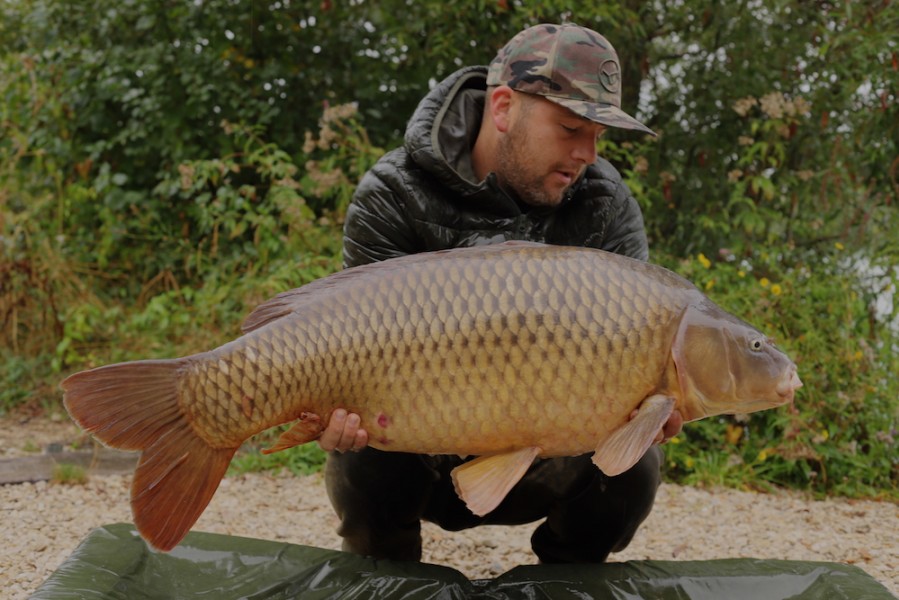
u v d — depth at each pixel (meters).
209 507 4.04
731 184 6.23
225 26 6.64
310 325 2.00
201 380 1.96
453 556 3.46
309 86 6.76
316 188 5.90
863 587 2.35
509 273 2.01
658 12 6.53
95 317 5.70
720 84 6.32
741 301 5.13
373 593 2.36
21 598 2.90
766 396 2.04
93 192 6.29
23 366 5.68
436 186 2.56
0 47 7.11
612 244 2.68
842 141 6.15
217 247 6.13
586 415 2.02
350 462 2.56
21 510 3.85
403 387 2.00
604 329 2.00
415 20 6.58
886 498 4.52
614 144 6.01
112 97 6.64
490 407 2.00
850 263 5.60
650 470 2.57
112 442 1.94
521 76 2.38
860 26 6.01
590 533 2.64
